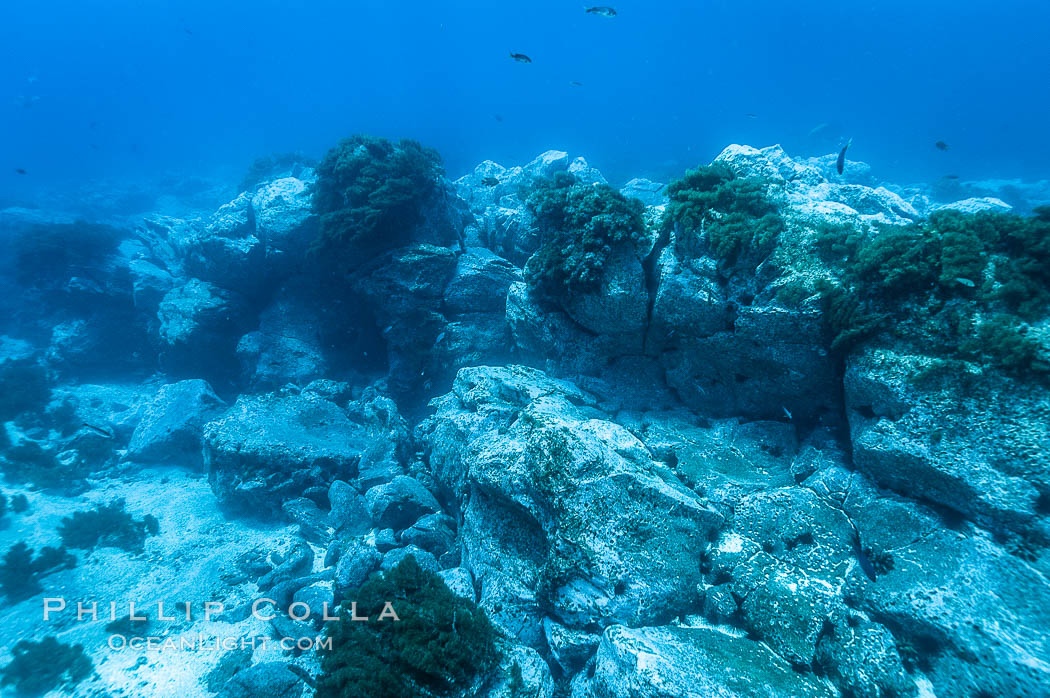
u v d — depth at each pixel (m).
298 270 17.91
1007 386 6.55
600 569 7.32
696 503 8.08
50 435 16.05
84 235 21.06
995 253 7.38
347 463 13.23
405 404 16.33
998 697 5.43
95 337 19.84
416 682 5.94
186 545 11.77
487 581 8.49
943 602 6.17
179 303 18.12
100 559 11.21
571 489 7.89
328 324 18.38
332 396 16.48
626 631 6.50
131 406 18.02
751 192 9.79
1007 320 6.73
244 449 12.52
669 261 10.16
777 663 6.41
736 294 9.34
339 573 9.65
